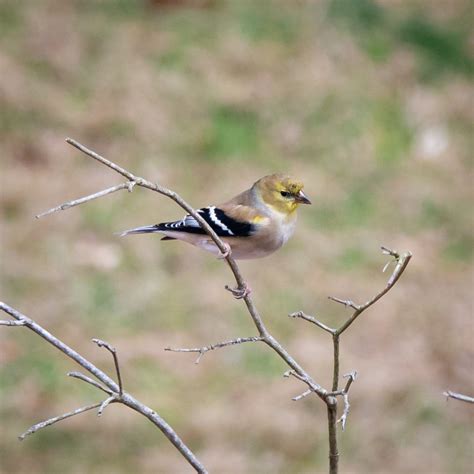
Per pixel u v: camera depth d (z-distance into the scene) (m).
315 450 11.73
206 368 12.86
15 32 18.81
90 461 11.28
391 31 20.45
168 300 13.82
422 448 11.92
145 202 15.62
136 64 18.50
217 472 11.22
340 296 14.22
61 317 13.32
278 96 18.20
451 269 15.23
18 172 15.96
